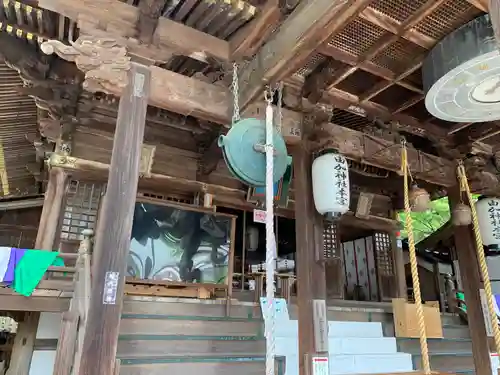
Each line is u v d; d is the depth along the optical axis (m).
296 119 4.57
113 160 3.22
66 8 3.47
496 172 6.02
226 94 4.16
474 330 5.43
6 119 7.68
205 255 7.73
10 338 9.13
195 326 6.32
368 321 8.41
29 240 10.55
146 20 3.67
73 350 4.33
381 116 5.10
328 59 4.27
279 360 6.12
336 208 4.19
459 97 3.68
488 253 5.68
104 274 2.85
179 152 8.43
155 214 7.53
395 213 11.09
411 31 3.56
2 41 5.59
